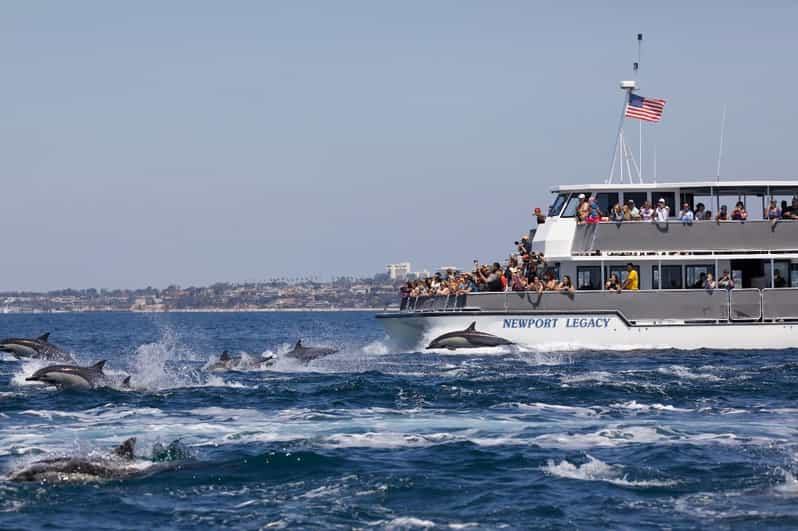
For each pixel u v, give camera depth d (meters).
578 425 42.56
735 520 27.98
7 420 44.62
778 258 78.00
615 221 78.06
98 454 35.06
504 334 76.88
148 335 169.62
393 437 39.91
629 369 63.03
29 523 28.08
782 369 61.81
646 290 76.94
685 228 78.00
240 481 32.47
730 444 37.94
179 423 43.72
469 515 28.77
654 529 27.33
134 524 28.03
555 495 30.73
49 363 71.06
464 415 45.53
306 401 50.31
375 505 29.84
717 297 77.06
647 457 35.50
